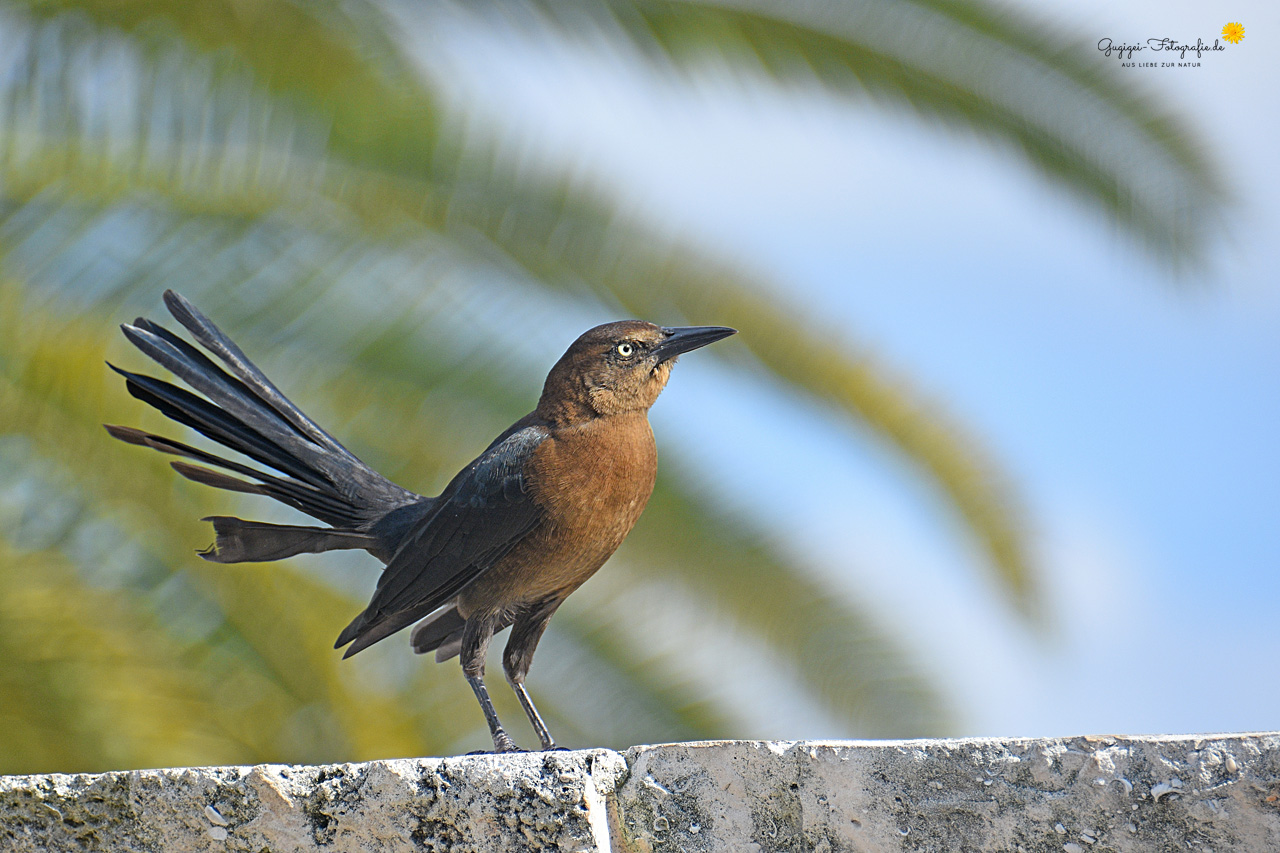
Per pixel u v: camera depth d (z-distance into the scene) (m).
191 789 4.12
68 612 9.80
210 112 11.06
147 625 10.32
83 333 10.30
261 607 10.82
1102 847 3.82
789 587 12.89
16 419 9.92
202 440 10.69
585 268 12.12
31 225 10.49
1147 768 3.82
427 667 12.45
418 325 11.45
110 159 10.84
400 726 11.84
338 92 11.23
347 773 4.08
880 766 4.00
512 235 11.94
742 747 4.10
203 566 10.59
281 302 11.03
